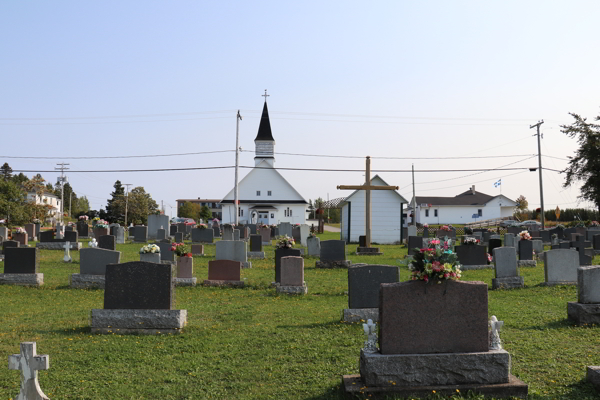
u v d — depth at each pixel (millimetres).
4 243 27234
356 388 7328
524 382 7453
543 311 13859
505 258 18922
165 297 11938
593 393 7414
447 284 7559
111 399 7777
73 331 12250
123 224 90312
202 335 11711
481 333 7539
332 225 98312
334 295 18391
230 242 26328
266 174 79312
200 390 8125
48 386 8336
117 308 11984
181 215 108500
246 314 14516
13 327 12898
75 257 29281
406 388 7250
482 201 94812
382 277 12914
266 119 81750
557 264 18625
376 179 45219
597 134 54812
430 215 93438
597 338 10539
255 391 8023
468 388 7242
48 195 98938
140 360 9758
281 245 20656
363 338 11031
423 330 7516
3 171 119750
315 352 9969
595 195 55969
